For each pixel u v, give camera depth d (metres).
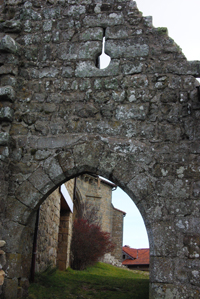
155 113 5.13
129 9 5.63
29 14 5.94
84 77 5.48
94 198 20.59
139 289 6.95
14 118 5.50
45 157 5.23
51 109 5.45
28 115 5.48
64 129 5.32
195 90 5.11
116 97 5.30
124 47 5.46
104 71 5.44
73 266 13.05
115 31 5.55
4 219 5.04
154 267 4.48
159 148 4.97
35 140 5.34
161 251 4.52
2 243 4.47
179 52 5.31
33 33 5.84
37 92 5.56
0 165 5.04
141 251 25.17
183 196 4.70
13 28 5.84
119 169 4.96
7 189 5.16
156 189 4.79
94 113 5.30
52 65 5.63
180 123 5.03
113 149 5.07
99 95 5.36
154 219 4.66
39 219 7.20
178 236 4.55
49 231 8.41
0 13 6.06
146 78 5.29
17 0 6.04
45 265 8.10
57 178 5.15
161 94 5.19
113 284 7.59
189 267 4.42
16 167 5.26
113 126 5.19
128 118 5.18
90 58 5.54
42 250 7.70
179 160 4.87
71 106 5.40
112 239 21.72
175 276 4.41
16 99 5.57
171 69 5.25
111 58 5.47
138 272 15.01
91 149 5.12
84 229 14.60
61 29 5.77
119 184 4.96
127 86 5.31
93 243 14.48
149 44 5.41
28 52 5.75
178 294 4.34
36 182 5.16
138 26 5.52
